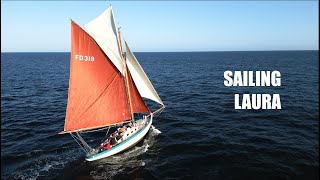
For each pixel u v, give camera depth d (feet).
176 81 258.57
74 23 79.36
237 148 91.15
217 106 150.00
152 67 449.48
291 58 654.12
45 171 79.46
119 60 92.53
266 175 73.67
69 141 101.50
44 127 118.11
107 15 87.04
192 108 147.43
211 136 103.14
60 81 264.11
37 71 375.04
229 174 75.00
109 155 88.17
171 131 110.22
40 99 176.24
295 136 100.58
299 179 71.31
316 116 124.88
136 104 103.30
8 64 529.45
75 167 81.76
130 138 92.58
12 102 167.12
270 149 89.30
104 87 90.43
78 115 85.81
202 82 245.65
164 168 79.71
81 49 82.23
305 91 183.83
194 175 75.10
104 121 92.99
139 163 83.30
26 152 91.61
